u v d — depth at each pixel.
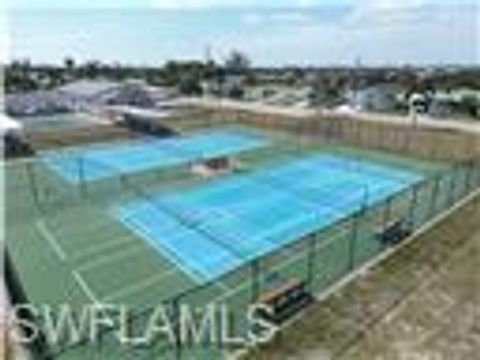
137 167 39.31
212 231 25.38
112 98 86.69
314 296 17.31
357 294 17.41
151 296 18.38
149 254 22.38
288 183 34.41
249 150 45.78
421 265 19.72
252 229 25.66
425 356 14.01
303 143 48.69
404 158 41.84
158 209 28.94
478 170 35.25
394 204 28.14
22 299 15.88
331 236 23.70
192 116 68.19
